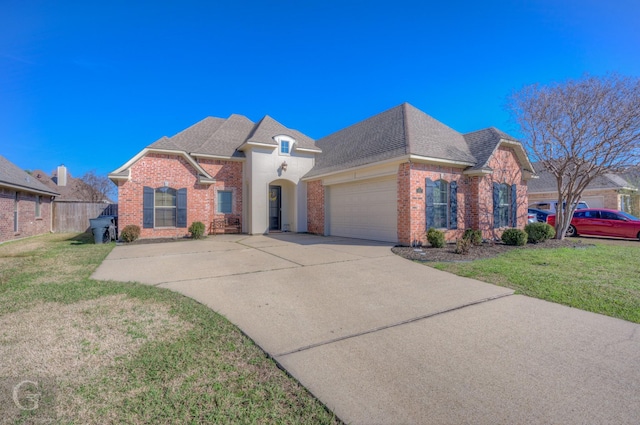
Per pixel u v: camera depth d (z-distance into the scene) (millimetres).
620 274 6945
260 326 4145
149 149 13844
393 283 6379
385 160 11883
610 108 11055
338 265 8102
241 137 18625
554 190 23922
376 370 3041
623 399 2562
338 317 4500
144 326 4047
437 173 12016
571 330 4016
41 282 6277
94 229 12625
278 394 2635
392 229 12156
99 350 3377
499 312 4703
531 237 12055
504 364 3150
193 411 2391
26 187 15211
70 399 2521
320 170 16453
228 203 17188
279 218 18547
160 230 14156
